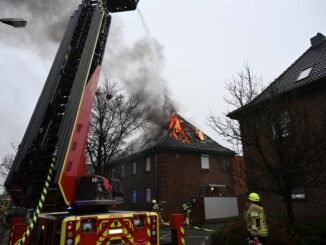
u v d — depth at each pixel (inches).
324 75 451.8
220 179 992.9
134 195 1018.1
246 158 378.0
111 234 205.9
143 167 994.7
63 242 188.7
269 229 313.0
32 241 237.0
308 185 338.3
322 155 312.0
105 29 308.5
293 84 514.9
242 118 368.5
